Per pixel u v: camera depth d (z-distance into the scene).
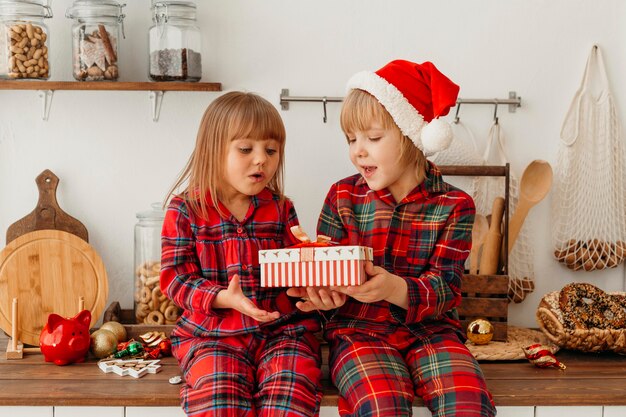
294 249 1.25
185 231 1.43
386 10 1.78
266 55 1.78
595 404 1.34
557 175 1.82
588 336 1.58
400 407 1.24
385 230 1.47
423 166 1.48
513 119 1.82
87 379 1.40
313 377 1.30
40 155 1.79
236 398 1.24
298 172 1.81
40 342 1.50
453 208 1.46
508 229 1.71
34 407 1.32
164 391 1.33
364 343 1.38
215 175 1.42
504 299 1.67
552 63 1.81
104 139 1.79
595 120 1.81
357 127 1.43
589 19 1.81
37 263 1.68
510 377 1.45
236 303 1.31
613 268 1.86
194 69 1.66
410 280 1.37
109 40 1.64
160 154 1.80
